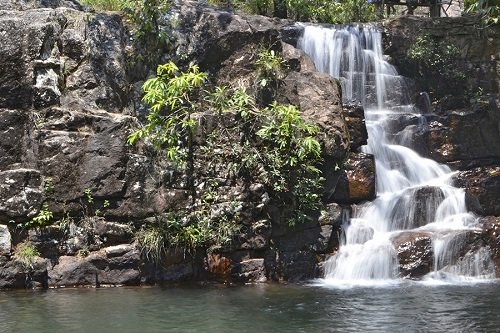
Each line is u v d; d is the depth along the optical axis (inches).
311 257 475.2
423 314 352.8
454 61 646.5
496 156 593.6
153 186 463.2
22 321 342.3
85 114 467.8
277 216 475.2
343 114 520.1
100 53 500.7
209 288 438.0
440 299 392.2
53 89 473.7
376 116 599.5
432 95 639.8
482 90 633.0
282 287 440.1
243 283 459.2
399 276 463.5
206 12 538.0
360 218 499.8
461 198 520.4
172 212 462.0
